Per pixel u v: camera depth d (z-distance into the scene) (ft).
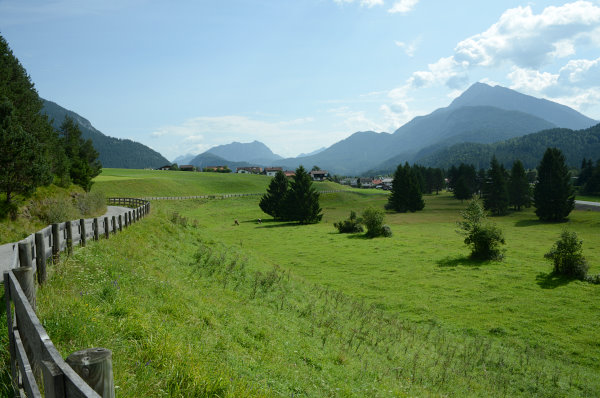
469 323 75.82
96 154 331.36
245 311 48.11
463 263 123.24
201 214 311.27
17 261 25.22
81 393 5.57
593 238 198.08
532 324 74.84
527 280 102.47
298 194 262.67
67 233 38.09
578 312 79.51
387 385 38.78
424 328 72.18
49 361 7.40
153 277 42.83
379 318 73.10
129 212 75.77
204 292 49.78
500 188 364.99
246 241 179.32
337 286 100.17
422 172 635.66
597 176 514.27
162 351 21.21
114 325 22.63
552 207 301.63
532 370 56.54
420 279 106.22
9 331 15.71
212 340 30.94
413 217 321.32
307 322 55.52
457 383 48.24
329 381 34.06
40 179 105.81
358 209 383.86
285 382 29.04
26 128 138.72
